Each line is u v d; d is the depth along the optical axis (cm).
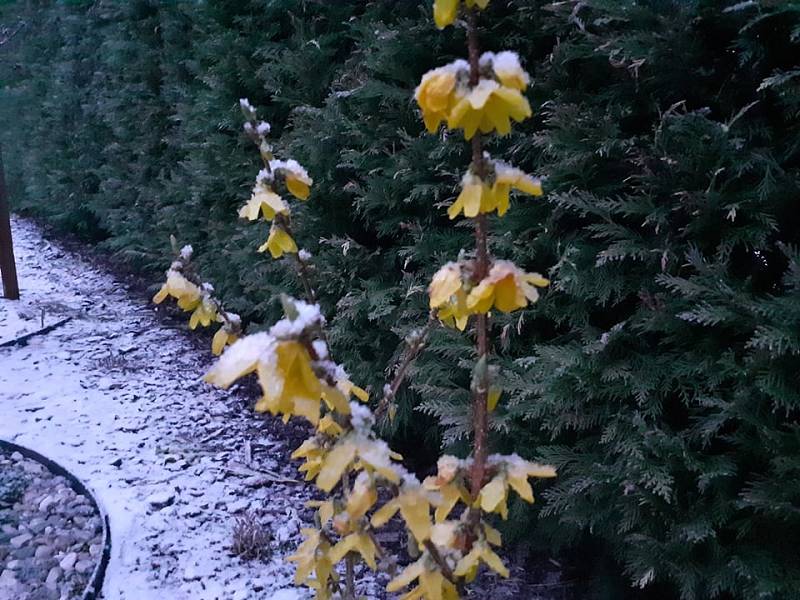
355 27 273
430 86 97
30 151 741
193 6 399
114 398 345
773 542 175
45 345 413
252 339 90
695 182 181
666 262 183
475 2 94
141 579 213
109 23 575
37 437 298
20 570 218
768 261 181
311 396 90
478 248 108
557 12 197
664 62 182
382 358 276
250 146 359
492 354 221
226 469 283
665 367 189
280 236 155
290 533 242
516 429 216
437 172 241
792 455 164
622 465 190
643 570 188
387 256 277
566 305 213
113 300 515
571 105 193
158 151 510
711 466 175
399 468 108
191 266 155
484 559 112
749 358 167
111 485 263
